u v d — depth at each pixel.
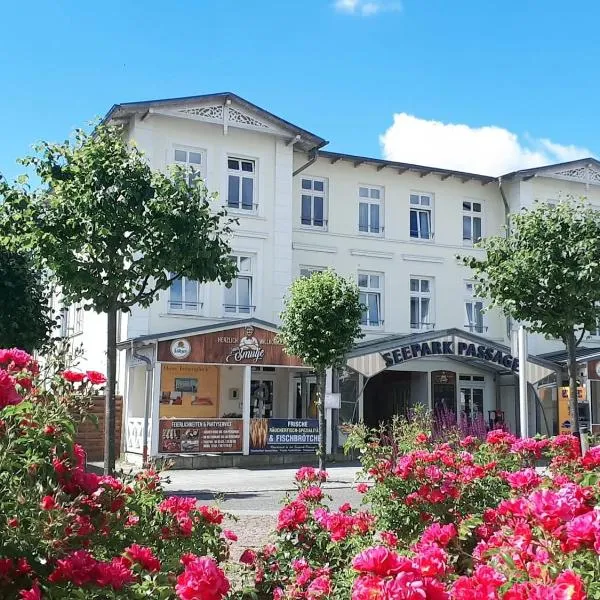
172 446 20.70
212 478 18.05
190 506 4.55
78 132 12.90
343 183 26.94
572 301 13.62
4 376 3.06
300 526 4.93
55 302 30.56
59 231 12.37
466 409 26.91
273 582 4.57
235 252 24.22
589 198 29.45
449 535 3.83
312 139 25.42
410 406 26.56
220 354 21.48
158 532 4.20
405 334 26.95
